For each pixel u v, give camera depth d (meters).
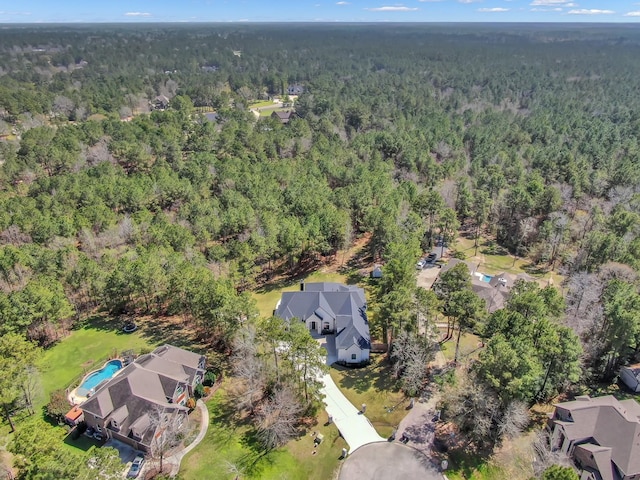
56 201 94.88
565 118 179.50
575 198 100.31
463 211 97.88
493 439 46.25
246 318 56.47
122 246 85.06
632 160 124.38
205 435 47.31
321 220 82.94
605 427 43.19
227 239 89.00
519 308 54.31
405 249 70.44
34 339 63.06
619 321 51.66
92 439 46.91
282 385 49.66
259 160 132.00
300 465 44.38
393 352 54.53
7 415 47.12
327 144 143.00
